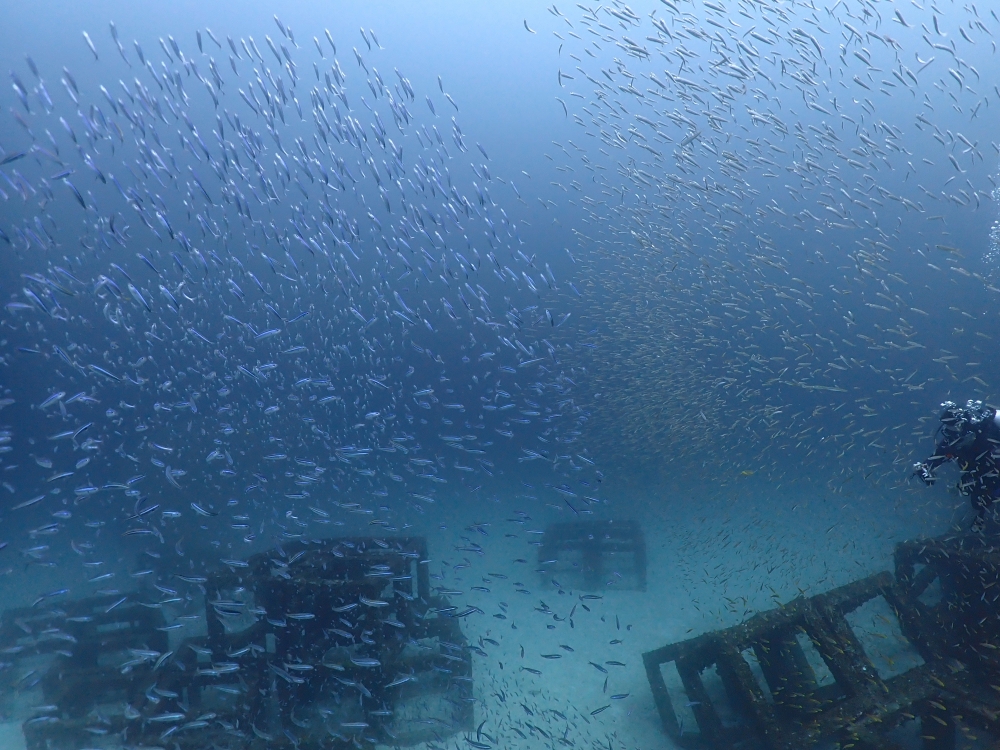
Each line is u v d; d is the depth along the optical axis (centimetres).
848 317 837
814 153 711
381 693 438
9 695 521
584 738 430
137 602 602
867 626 554
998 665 372
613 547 754
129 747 397
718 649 391
